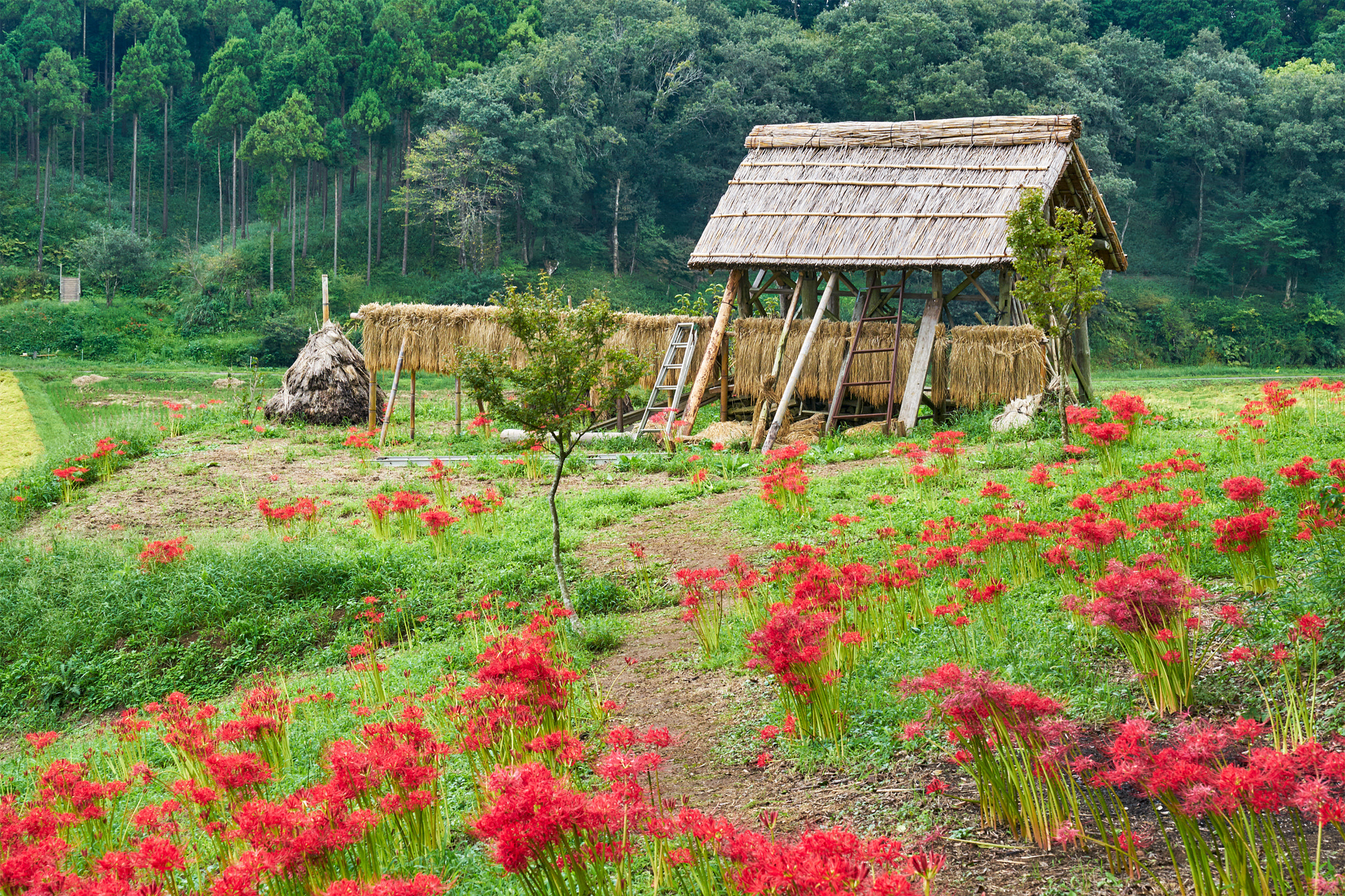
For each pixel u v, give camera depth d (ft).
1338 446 40.19
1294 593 23.11
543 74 221.25
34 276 231.50
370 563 43.70
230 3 304.91
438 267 238.27
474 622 35.42
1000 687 16.49
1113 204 244.42
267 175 278.05
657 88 246.06
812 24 322.14
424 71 234.17
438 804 19.77
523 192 221.46
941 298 69.87
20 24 303.89
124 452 71.82
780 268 72.69
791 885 12.64
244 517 55.98
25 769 30.81
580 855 14.76
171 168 288.92
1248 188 252.42
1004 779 17.02
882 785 19.48
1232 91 252.21
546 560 43.04
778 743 22.34
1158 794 14.14
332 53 248.73
